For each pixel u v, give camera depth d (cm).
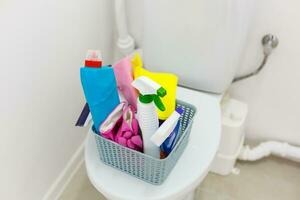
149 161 83
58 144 123
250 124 148
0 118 92
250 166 145
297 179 141
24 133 103
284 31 119
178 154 91
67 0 106
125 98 97
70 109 125
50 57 106
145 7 109
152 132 83
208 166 92
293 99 133
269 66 128
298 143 144
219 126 102
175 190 87
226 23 99
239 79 134
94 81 83
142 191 87
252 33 123
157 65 118
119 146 85
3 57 88
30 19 93
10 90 93
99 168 92
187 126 92
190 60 111
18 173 106
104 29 134
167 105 93
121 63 94
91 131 95
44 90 107
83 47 123
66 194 132
